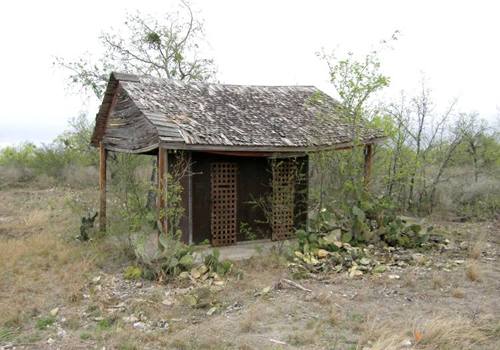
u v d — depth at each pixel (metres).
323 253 10.30
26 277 9.23
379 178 14.87
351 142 11.81
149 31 20.52
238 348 6.08
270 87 14.33
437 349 5.97
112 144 12.84
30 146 30.11
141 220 10.43
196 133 10.14
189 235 11.28
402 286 8.58
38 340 6.57
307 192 12.78
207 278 9.05
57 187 24.11
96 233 12.52
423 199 16.95
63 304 7.96
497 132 18.86
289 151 11.30
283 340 6.31
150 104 10.98
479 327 6.61
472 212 16.31
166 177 9.89
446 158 17.19
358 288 8.51
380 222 11.80
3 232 13.62
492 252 11.21
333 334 6.49
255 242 12.36
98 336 6.59
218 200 11.86
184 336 6.50
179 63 21.00
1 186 24.00
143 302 7.81
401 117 15.70
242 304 7.81
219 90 13.20
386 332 6.36
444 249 11.38
